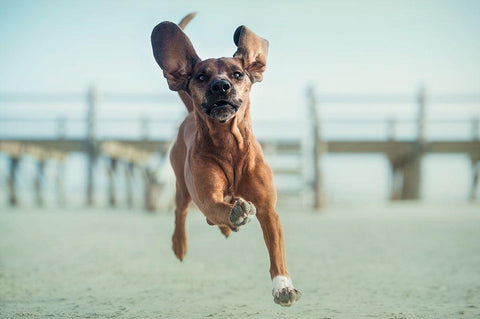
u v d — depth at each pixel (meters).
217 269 6.18
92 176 17.58
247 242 8.82
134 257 7.07
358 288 5.07
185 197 5.01
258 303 4.49
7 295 4.79
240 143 4.04
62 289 5.06
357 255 7.14
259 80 4.21
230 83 3.86
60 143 17.69
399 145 17.19
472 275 5.69
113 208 16.80
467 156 18.22
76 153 18.33
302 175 16.23
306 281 5.44
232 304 4.45
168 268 6.23
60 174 19.50
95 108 17.59
